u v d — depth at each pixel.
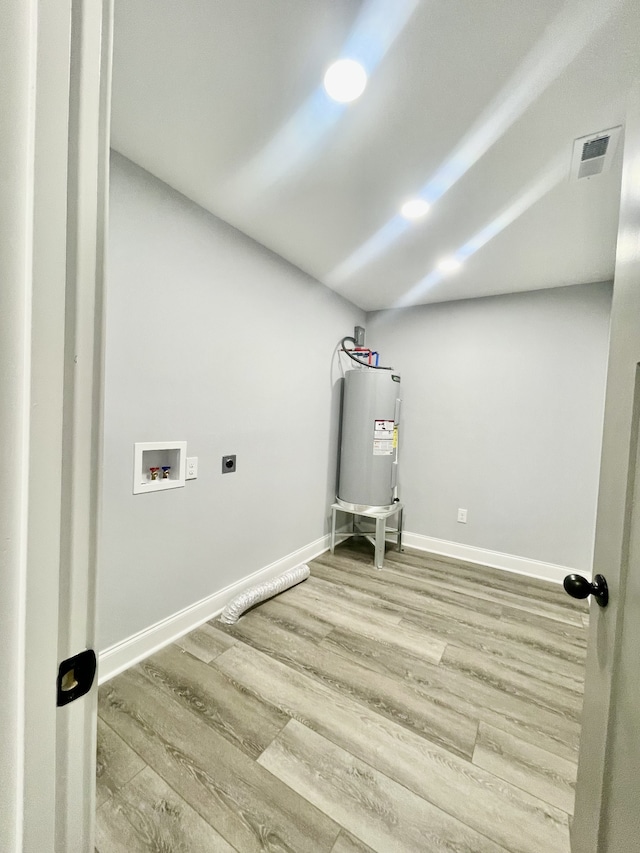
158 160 1.55
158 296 1.71
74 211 0.37
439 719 1.42
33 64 0.33
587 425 2.68
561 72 1.08
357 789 1.14
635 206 0.67
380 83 1.14
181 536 1.89
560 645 1.93
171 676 1.60
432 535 3.28
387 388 3.05
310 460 2.92
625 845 0.57
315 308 2.84
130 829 1.02
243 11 0.95
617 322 0.79
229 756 1.24
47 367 0.36
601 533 0.84
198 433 1.95
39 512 0.36
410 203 1.78
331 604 2.28
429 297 3.13
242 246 2.13
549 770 1.22
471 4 0.91
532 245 2.14
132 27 1.00
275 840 1.00
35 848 0.36
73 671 0.40
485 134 1.34
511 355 2.95
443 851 0.98
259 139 1.41
